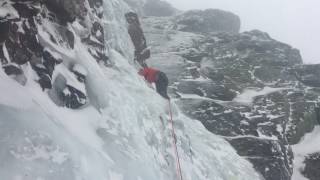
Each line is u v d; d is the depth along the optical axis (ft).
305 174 48.14
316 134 53.98
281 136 47.55
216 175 34.86
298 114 53.52
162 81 35.14
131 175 22.85
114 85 28.09
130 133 25.73
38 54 22.74
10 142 17.76
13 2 22.26
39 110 20.17
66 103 23.13
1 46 20.71
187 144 32.35
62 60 24.32
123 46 40.45
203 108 46.37
